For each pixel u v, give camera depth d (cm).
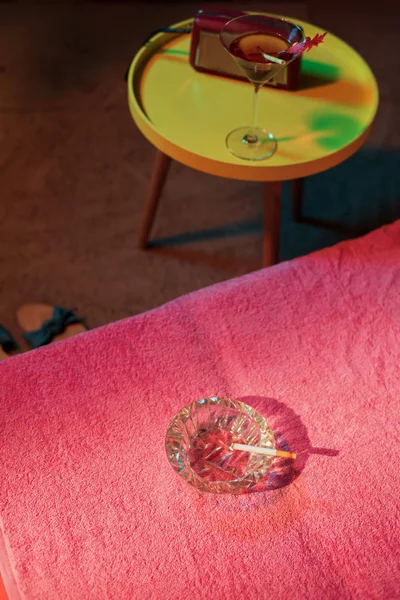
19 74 211
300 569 108
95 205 184
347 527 111
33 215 181
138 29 225
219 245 179
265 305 132
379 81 215
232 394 122
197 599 106
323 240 180
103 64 215
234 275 174
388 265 138
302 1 236
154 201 167
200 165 146
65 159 193
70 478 114
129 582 106
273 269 137
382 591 107
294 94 156
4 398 121
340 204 187
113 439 117
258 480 113
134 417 119
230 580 107
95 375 123
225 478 115
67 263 173
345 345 128
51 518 111
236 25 146
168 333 128
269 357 126
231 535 110
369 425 120
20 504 112
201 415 120
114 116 203
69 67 214
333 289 134
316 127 151
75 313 166
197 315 130
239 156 145
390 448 118
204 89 156
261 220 184
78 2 232
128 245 177
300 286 135
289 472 115
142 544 109
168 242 178
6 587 109
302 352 127
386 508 113
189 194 188
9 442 117
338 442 118
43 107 204
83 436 117
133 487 113
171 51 162
